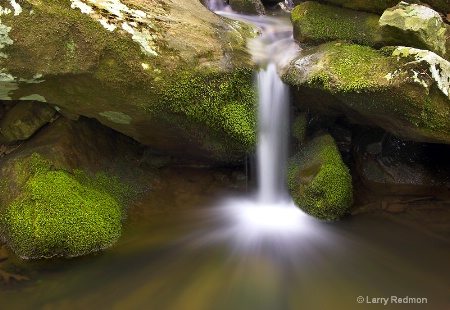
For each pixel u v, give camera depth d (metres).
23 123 4.29
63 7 3.47
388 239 4.04
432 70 3.47
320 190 4.32
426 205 4.50
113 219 4.06
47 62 3.47
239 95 4.30
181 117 4.05
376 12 4.38
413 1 4.27
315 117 4.95
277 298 3.38
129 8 3.85
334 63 4.03
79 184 4.11
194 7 4.71
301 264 3.76
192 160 5.02
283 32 5.16
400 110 3.71
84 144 4.46
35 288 3.41
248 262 3.78
